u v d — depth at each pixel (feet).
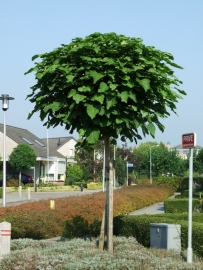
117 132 26.30
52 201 54.03
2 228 28.22
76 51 25.95
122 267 22.99
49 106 26.63
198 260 26.58
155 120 27.96
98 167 200.75
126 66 25.71
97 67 25.86
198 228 29.19
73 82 26.08
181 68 27.50
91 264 23.30
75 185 176.24
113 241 30.17
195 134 24.82
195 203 62.59
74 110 26.48
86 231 40.47
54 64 26.32
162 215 39.04
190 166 25.34
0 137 176.86
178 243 28.89
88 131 26.43
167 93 26.94
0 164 173.68
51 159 189.26
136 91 26.30
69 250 27.50
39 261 24.94
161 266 22.66
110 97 25.23
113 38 26.37
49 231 44.73
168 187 119.75
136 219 34.19
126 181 186.09
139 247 28.86
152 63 25.67
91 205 55.57
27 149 160.76
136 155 230.27
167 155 223.51
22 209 48.78
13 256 26.58
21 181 172.14
